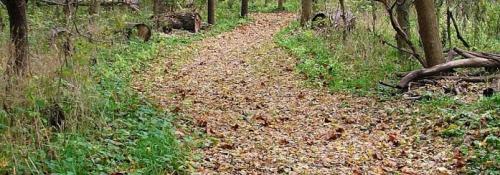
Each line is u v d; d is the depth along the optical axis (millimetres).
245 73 16781
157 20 24422
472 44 18438
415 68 15594
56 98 7949
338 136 9781
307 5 27297
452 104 10984
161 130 8648
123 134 8148
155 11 25953
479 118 9414
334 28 21516
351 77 15148
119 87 11883
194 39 23609
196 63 18469
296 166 7957
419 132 9578
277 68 17453
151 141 7793
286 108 12297
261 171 7688
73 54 9062
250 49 21734
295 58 18906
